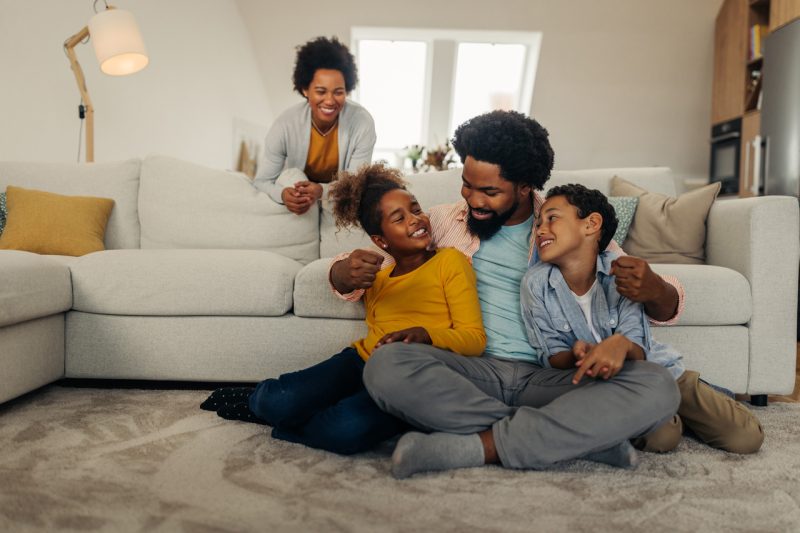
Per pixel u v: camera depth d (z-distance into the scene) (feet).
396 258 5.31
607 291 4.86
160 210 8.41
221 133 17.15
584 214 4.66
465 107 21.91
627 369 4.26
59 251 7.95
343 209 5.49
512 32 19.29
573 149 21.48
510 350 5.02
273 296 6.64
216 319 6.74
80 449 4.83
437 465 4.33
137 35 10.03
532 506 3.81
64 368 6.82
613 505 3.85
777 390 6.64
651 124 20.81
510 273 5.26
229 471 4.38
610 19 18.71
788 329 6.61
